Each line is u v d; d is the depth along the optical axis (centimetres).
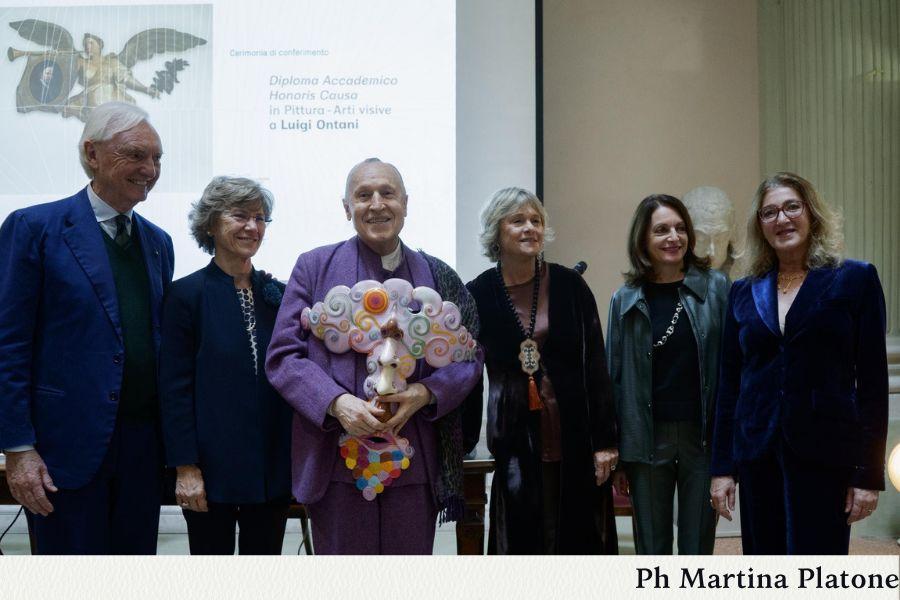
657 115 421
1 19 349
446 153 348
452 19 351
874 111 377
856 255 375
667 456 209
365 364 166
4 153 346
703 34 423
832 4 386
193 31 348
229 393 176
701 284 215
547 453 198
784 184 188
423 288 167
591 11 421
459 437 174
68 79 347
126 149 175
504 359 201
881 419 176
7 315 168
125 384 176
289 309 171
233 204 181
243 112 347
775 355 184
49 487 166
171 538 338
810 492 176
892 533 326
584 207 420
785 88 405
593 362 205
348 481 164
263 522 181
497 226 206
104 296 173
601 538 199
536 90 358
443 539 327
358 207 168
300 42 349
